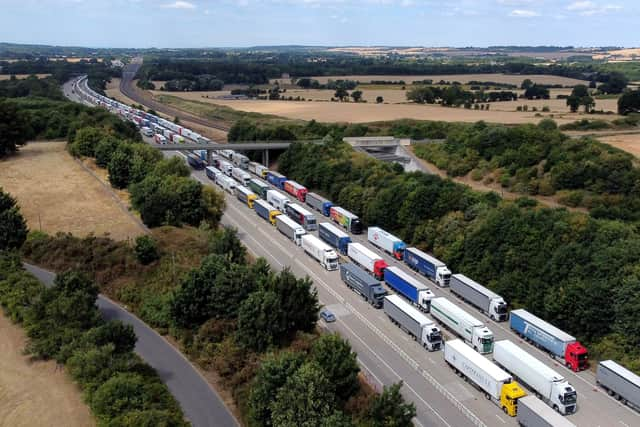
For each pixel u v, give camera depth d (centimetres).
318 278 9650
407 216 11319
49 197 12419
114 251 9288
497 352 6925
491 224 9544
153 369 6375
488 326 8081
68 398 5541
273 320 6481
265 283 7262
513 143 15712
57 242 9569
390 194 11938
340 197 13700
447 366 6950
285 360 5450
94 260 9088
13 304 7175
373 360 7031
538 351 7406
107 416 5044
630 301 7038
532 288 8156
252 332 6519
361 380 6347
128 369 5888
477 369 6316
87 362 5744
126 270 8838
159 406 5488
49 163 15362
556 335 7106
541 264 8369
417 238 10919
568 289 7581
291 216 12812
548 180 13538
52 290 7150
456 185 12075
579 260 7919
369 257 9700
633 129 19250
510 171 14775
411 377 6675
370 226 12319
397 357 7131
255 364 6222
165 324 7462
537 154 14662
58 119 19325
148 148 14775
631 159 13438
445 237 10300
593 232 8556
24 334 6806
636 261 7544
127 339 6384
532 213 9438
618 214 11044
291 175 16812
